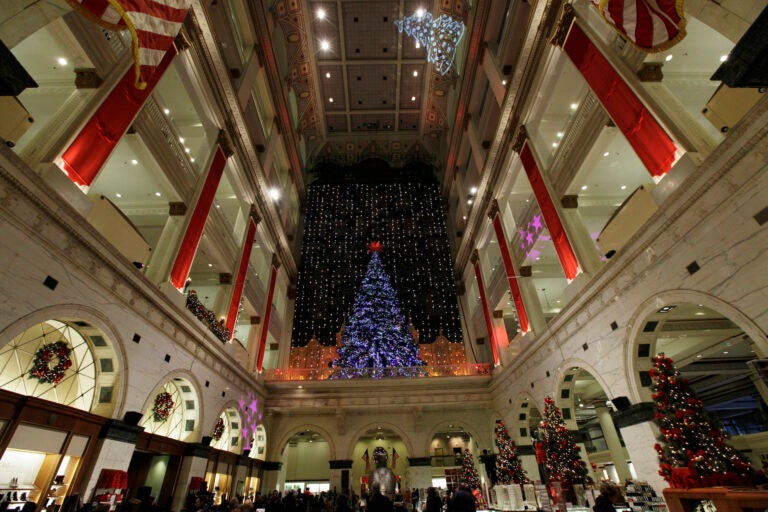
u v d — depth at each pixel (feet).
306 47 77.05
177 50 36.14
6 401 19.85
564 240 37.58
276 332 72.23
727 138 18.92
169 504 33.71
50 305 20.63
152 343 30.30
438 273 81.56
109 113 26.30
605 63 30.66
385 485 27.99
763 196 17.81
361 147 99.76
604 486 16.16
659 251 24.22
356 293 79.46
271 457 58.90
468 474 55.36
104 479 24.59
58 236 21.20
